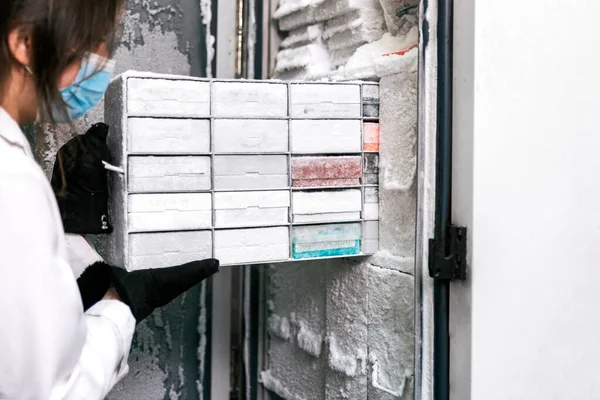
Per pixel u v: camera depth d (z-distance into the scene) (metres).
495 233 0.89
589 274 0.98
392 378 1.06
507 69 0.88
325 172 1.07
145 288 0.87
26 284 0.64
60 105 0.71
